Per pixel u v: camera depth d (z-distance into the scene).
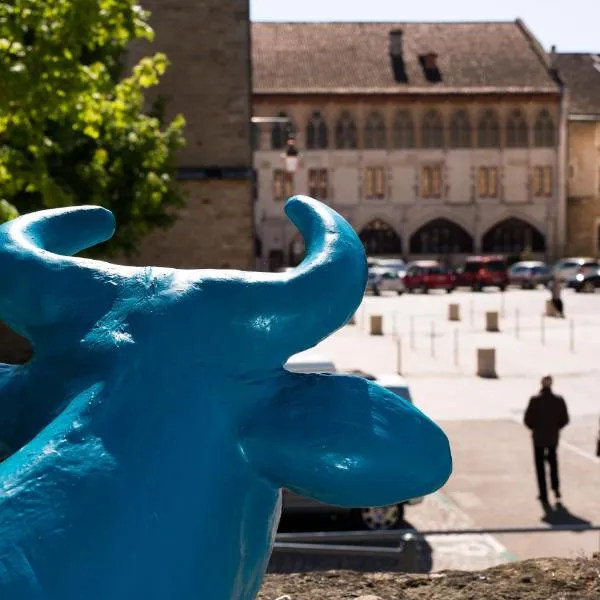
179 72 28.28
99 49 18.23
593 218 80.38
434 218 77.00
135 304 1.74
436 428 1.67
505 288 61.81
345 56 78.25
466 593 4.68
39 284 1.80
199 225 28.64
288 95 74.88
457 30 81.12
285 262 75.69
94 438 1.55
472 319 38.84
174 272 1.80
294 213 1.97
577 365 25.91
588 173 80.25
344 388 1.67
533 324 36.97
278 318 1.72
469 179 77.19
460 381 23.45
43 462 1.50
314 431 1.60
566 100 77.00
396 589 4.80
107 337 1.71
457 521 11.98
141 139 19.36
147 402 1.62
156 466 1.54
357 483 1.58
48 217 1.99
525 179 77.56
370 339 32.41
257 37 79.38
